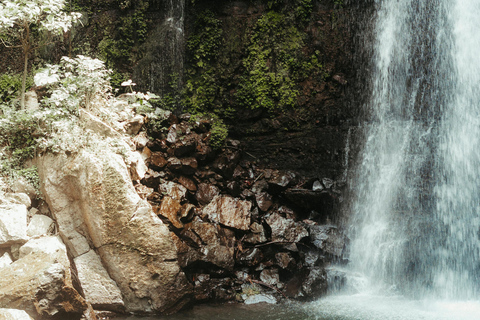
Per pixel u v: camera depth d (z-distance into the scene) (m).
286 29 9.30
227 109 9.49
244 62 9.37
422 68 9.10
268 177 8.83
